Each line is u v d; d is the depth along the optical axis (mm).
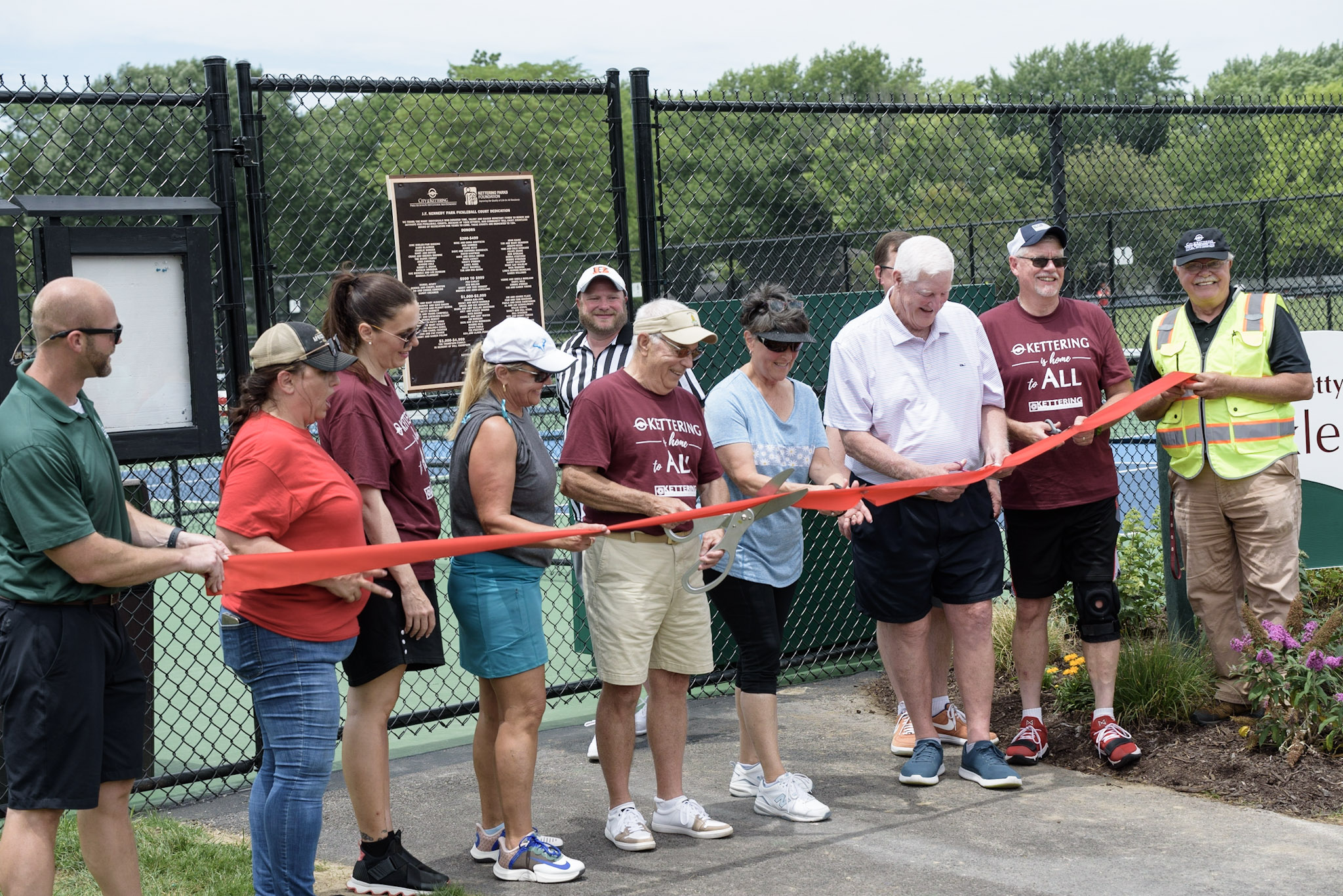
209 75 5137
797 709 6176
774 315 4547
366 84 5477
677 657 4395
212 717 6203
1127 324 15750
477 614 3977
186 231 4758
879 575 4941
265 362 3402
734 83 51719
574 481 4188
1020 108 6777
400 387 5562
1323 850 4102
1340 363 6082
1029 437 5125
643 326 4242
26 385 3160
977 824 4484
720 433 4625
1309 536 6148
